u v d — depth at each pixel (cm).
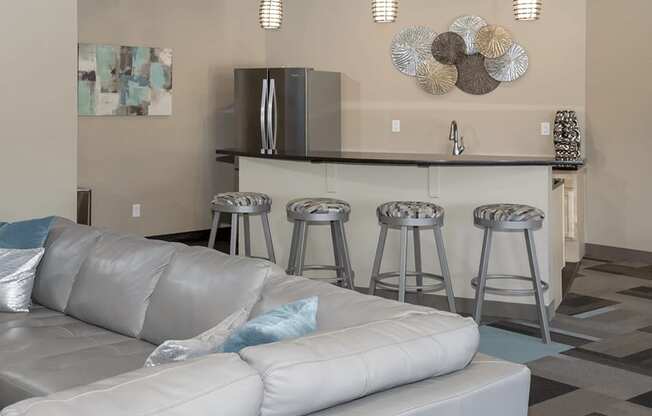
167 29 852
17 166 552
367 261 591
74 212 582
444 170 562
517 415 246
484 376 238
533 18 558
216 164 908
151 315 355
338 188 594
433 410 217
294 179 609
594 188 784
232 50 911
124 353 340
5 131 545
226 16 902
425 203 527
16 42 545
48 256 422
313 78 832
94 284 387
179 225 884
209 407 174
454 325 239
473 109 817
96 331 377
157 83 845
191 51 875
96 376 310
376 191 583
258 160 622
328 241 604
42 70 557
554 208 566
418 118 845
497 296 559
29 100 554
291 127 833
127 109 823
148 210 855
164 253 371
